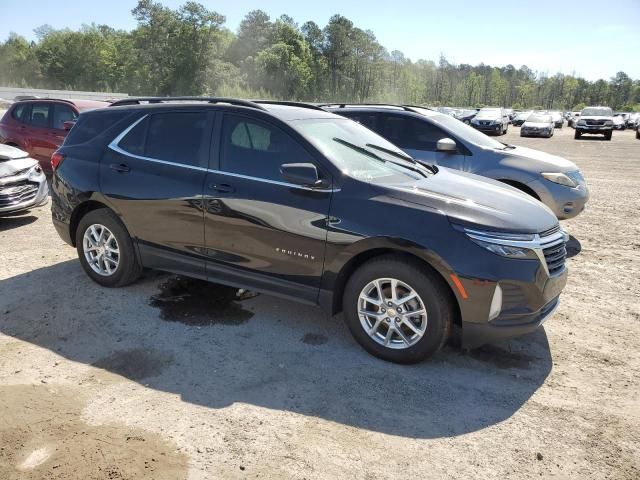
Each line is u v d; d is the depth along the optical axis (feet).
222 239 13.92
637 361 12.83
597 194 36.68
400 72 447.01
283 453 9.20
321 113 15.66
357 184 12.46
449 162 23.91
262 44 360.28
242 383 11.42
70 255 19.81
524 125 109.60
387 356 12.35
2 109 112.57
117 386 11.17
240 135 13.97
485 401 10.99
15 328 13.76
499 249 11.31
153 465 8.75
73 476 8.41
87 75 324.80
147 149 15.39
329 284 12.68
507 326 11.51
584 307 16.19
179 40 269.23
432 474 8.78
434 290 11.62
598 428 10.15
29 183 24.26
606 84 495.00
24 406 10.27
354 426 10.03
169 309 15.05
